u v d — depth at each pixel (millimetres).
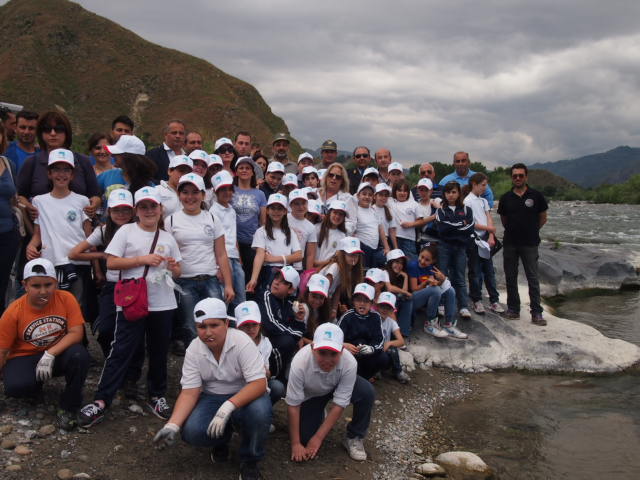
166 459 4145
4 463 3766
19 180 5137
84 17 116312
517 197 8047
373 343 5723
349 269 6230
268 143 97562
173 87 107375
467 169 8914
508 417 5965
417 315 7844
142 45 116188
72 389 4301
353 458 4766
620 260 12828
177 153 6410
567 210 44531
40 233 4934
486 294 9320
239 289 5863
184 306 5074
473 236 7855
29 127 6105
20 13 112875
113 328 4758
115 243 4445
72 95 101000
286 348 5164
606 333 8836
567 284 11984
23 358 4391
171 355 6004
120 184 5492
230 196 5871
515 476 4754
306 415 4762
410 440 5379
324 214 7211
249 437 3961
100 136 6828
